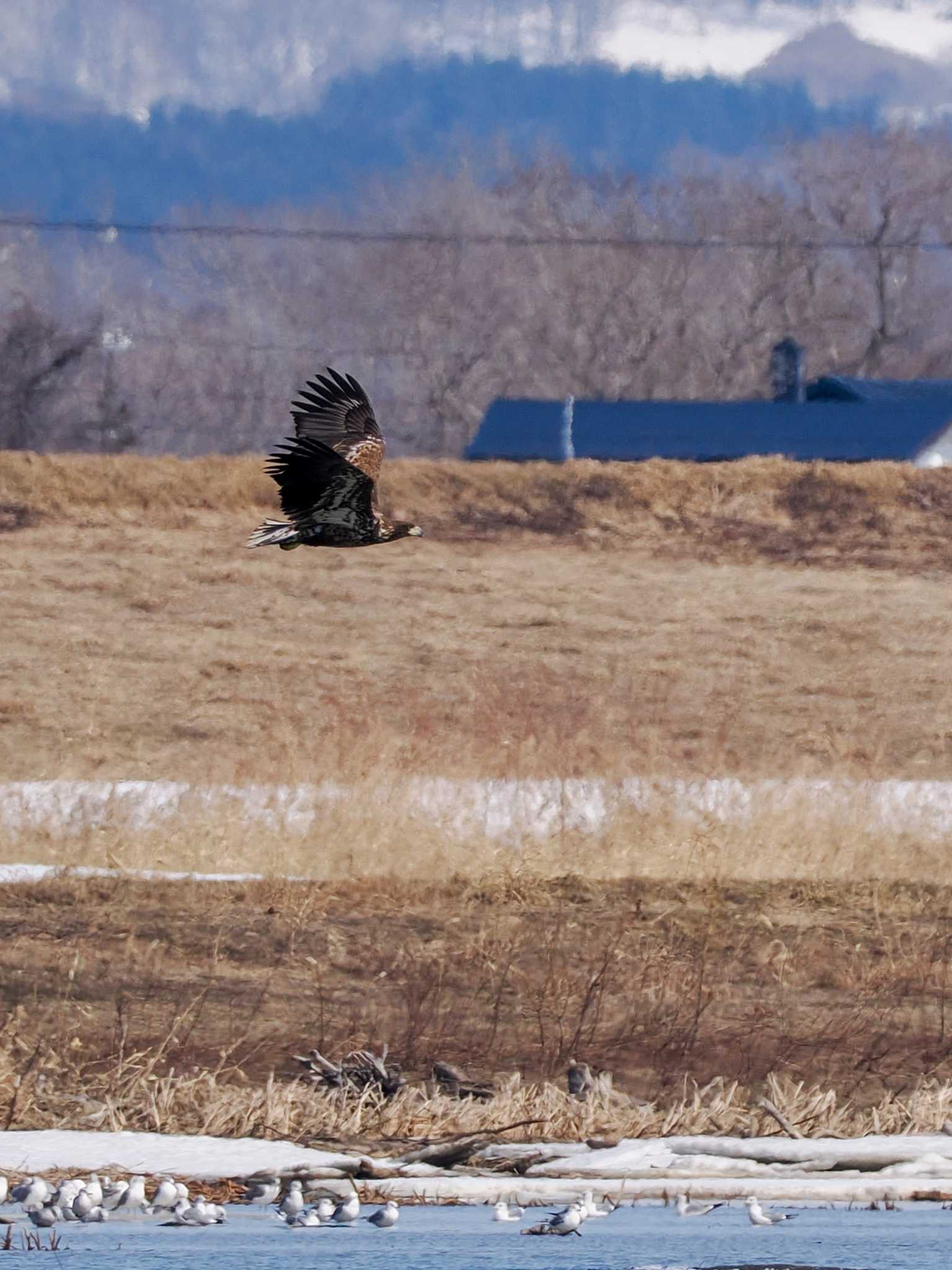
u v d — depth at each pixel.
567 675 141.50
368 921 57.75
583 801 75.50
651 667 144.25
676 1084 44.66
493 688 125.62
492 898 61.44
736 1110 42.62
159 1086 41.97
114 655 140.00
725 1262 32.91
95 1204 36.09
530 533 179.62
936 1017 50.25
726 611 160.25
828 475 193.12
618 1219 36.66
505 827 70.38
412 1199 37.69
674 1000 50.50
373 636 149.62
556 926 56.69
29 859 66.06
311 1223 35.62
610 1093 42.97
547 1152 39.72
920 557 179.75
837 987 52.97
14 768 109.56
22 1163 38.00
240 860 65.38
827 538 183.12
